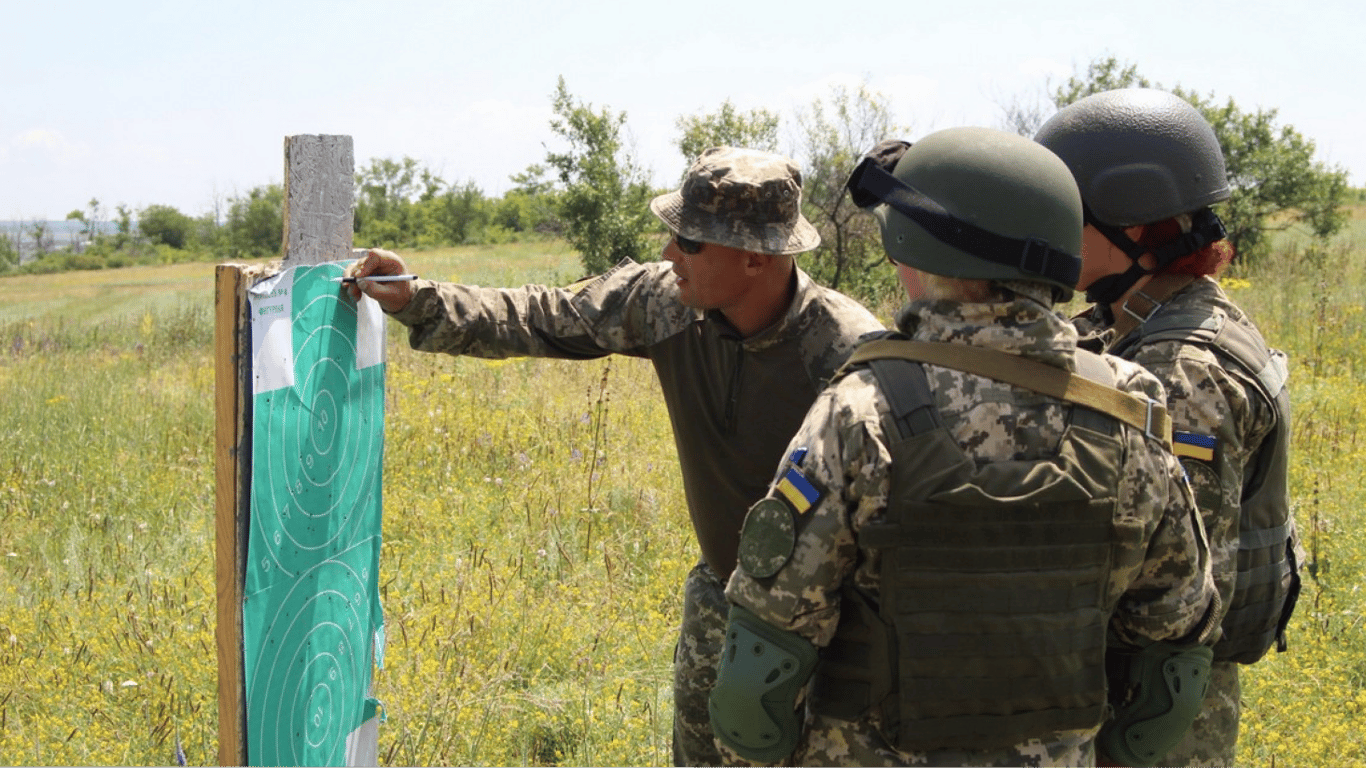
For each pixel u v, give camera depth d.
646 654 3.84
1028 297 1.72
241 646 1.90
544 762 3.30
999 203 1.69
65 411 7.88
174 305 28.36
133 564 4.60
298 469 2.08
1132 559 1.74
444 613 3.83
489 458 6.28
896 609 1.65
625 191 16.17
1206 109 17.78
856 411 1.67
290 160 2.04
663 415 7.09
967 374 1.68
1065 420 1.69
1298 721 3.40
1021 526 1.62
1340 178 18.06
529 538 4.91
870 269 14.77
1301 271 15.48
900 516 1.63
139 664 3.48
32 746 2.91
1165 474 1.79
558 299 2.56
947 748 1.69
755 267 2.27
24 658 3.52
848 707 1.74
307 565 2.14
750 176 2.23
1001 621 1.63
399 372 7.79
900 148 2.09
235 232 73.81
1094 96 2.36
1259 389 2.11
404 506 5.23
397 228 68.50
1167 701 1.91
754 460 2.43
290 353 2.03
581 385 8.12
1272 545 2.24
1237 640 2.20
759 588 1.71
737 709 1.74
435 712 3.19
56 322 23.14
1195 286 2.25
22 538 5.02
